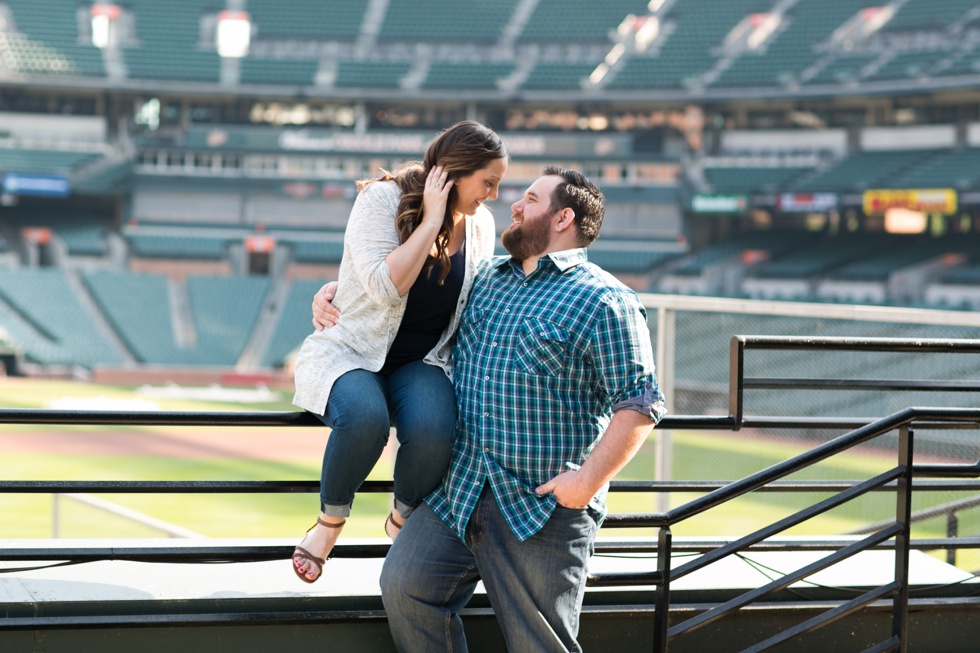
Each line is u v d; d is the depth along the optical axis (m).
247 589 2.92
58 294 34.84
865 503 5.62
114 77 39.16
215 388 29.30
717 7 40.78
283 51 42.34
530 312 2.59
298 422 2.74
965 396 6.75
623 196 38.28
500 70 40.94
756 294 35.25
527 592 2.59
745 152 38.31
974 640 3.33
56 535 6.10
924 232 35.94
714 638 3.17
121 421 2.66
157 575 3.02
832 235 37.28
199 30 42.19
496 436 2.57
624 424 2.47
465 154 2.46
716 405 5.65
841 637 3.26
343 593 2.91
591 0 42.25
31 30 40.62
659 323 5.28
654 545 3.38
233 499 12.58
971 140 35.00
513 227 2.68
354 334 2.62
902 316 4.59
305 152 39.47
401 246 2.48
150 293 35.94
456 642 2.71
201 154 39.47
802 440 7.02
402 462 2.59
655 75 38.84
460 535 2.60
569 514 2.58
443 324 2.75
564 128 40.22
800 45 38.44
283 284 38.34
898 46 37.22
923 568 3.49
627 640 3.10
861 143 36.91
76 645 2.76
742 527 9.47
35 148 39.03
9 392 26.27
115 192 38.22
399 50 42.38
